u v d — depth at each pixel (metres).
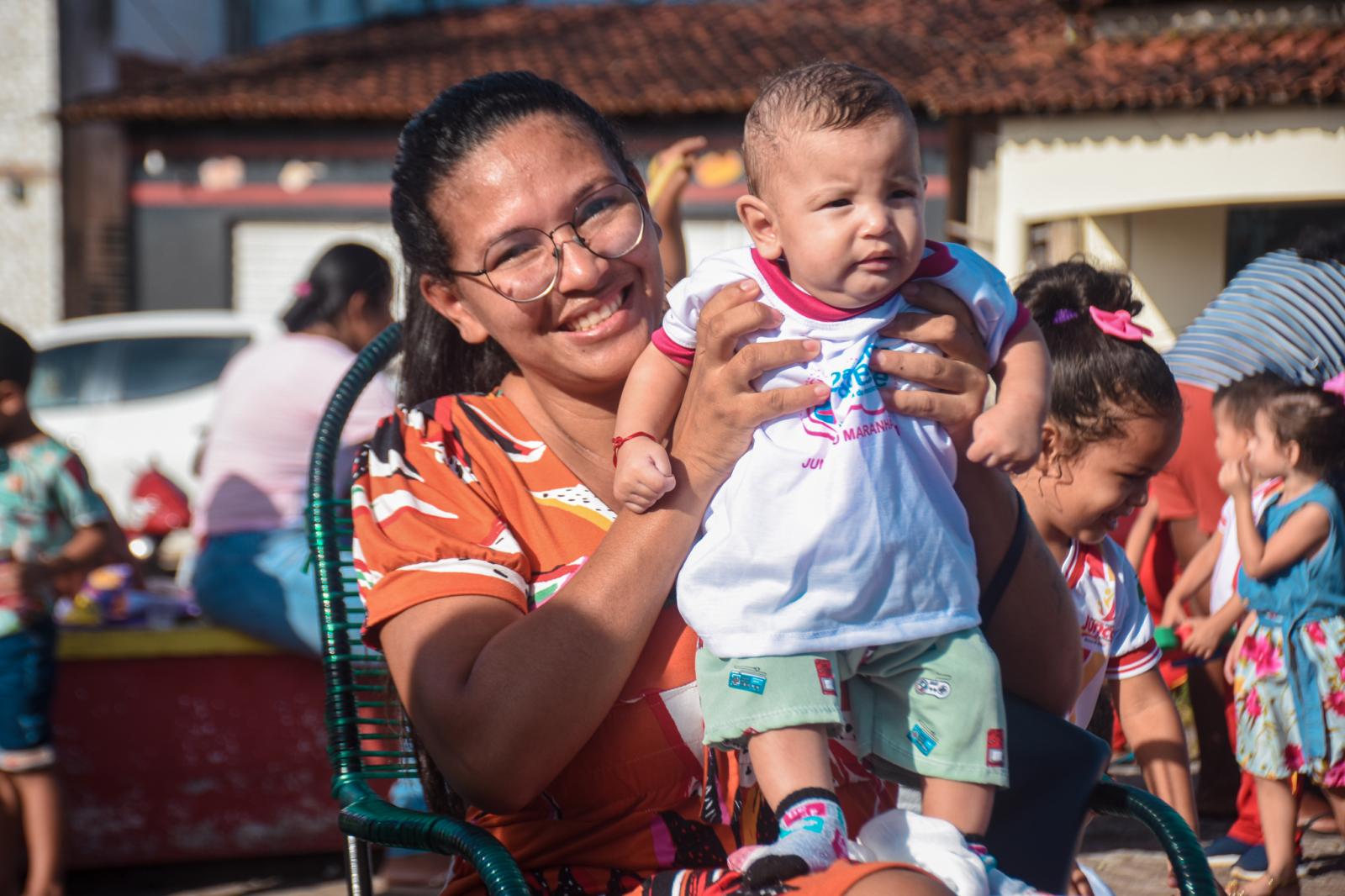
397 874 4.26
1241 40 11.58
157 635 4.47
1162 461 2.30
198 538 4.61
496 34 19.00
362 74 17.50
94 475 11.24
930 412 1.78
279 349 4.56
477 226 2.01
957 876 1.59
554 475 2.03
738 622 1.75
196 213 17.20
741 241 15.91
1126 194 11.16
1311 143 10.66
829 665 1.74
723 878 1.61
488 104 2.05
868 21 17.94
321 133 16.97
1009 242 11.59
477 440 2.07
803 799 1.67
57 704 4.43
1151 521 4.57
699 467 1.81
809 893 1.51
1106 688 2.53
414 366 2.36
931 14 18.17
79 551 4.12
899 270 1.75
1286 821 3.70
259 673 4.53
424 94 16.52
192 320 11.72
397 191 2.11
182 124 17.00
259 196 17.09
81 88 17.73
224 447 4.50
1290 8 11.63
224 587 4.42
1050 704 1.96
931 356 1.78
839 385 1.77
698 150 3.23
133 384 11.47
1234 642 3.99
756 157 1.83
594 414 2.07
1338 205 11.07
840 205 1.74
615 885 1.82
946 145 14.94
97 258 17.20
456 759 1.79
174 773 4.49
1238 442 3.98
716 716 1.76
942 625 1.76
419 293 2.33
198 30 20.23
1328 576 3.79
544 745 1.76
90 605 5.50
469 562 1.89
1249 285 3.64
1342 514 3.81
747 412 1.76
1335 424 3.80
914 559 1.76
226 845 4.51
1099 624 2.41
